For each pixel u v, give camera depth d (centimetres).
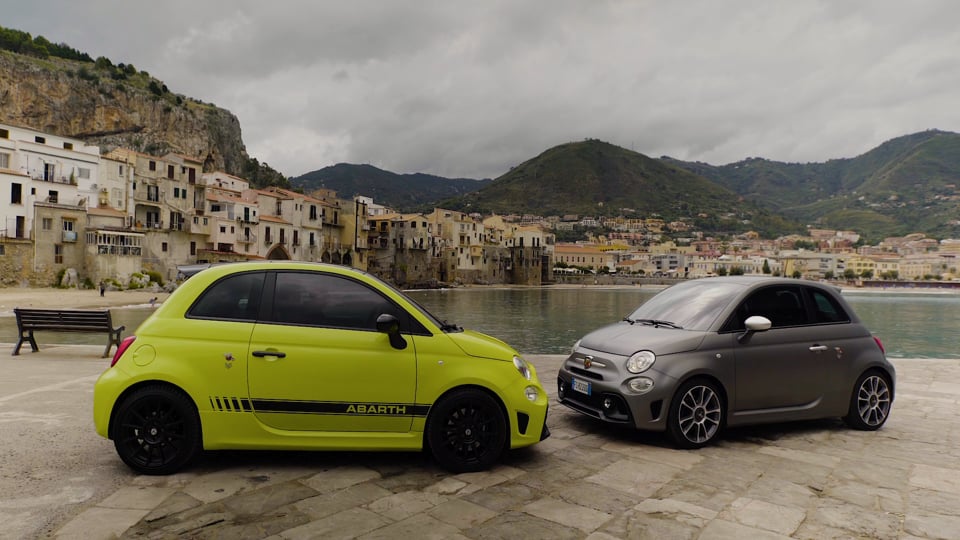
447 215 12169
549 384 909
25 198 4972
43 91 11688
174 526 367
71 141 6097
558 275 15538
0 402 707
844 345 674
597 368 632
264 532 362
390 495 432
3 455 504
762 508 427
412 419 486
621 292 11625
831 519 409
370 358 481
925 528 396
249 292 493
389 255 10512
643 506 425
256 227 7400
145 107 13250
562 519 396
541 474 494
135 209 6106
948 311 6438
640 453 566
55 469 471
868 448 602
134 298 4444
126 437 459
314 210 8419
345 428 480
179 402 462
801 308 679
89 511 387
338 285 506
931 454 580
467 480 471
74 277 5088
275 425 472
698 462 541
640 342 625
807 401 648
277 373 470
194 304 485
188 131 14025
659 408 581
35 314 1171
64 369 974
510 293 9925
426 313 516
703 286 722
